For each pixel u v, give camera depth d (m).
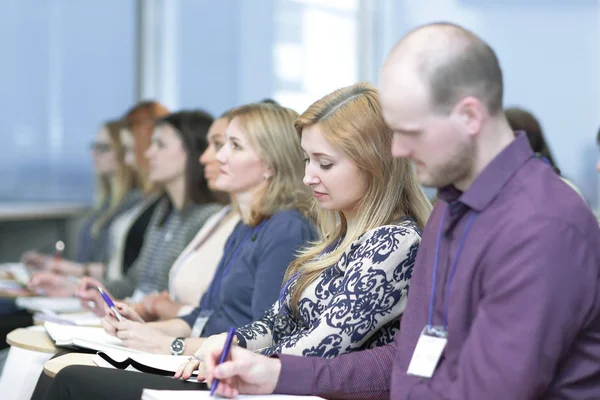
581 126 5.89
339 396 1.88
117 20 6.82
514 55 6.01
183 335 2.89
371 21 6.60
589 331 1.59
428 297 1.75
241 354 1.81
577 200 1.56
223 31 6.75
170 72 6.89
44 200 6.51
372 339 2.06
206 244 3.40
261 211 2.83
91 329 2.68
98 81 6.75
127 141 5.32
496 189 1.59
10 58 6.30
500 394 1.49
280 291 2.54
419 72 1.52
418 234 2.05
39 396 2.05
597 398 1.61
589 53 5.86
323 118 2.13
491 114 1.56
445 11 6.30
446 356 1.65
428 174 1.59
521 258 1.51
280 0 6.67
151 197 5.02
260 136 2.82
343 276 2.13
